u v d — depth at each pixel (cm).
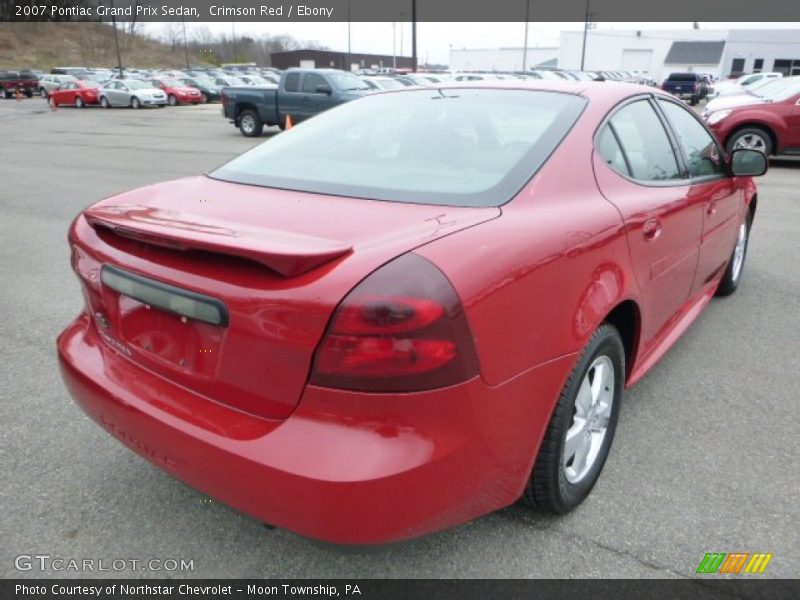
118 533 245
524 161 238
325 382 170
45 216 796
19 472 279
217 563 231
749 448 297
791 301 490
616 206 250
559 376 211
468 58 8256
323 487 168
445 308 169
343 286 168
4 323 446
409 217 205
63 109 3331
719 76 6272
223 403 193
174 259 197
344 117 304
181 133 1958
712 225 364
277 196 234
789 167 1228
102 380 221
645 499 262
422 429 173
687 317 375
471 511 193
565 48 6900
